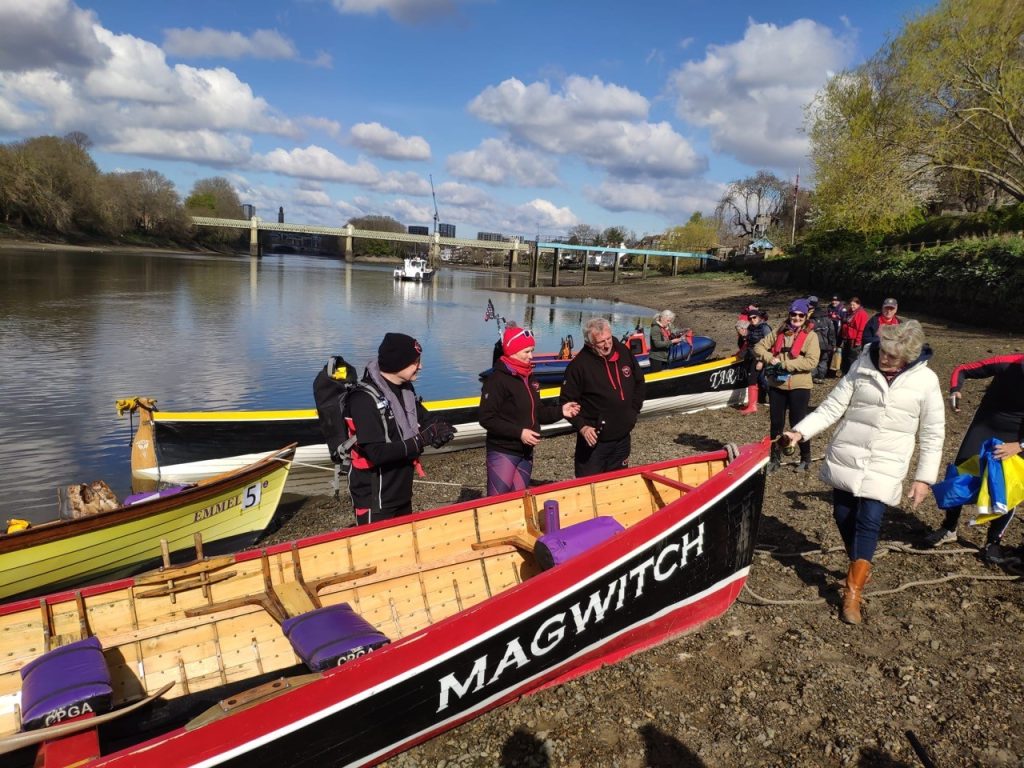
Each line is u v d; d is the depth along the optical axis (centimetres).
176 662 364
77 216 8956
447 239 11975
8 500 778
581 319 3425
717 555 431
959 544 552
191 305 3138
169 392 1365
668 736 345
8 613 333
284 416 823
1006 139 2430
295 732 277
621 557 374
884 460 422
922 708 356
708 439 966
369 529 426
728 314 3222
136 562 571
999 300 1853
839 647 415
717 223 8156
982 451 480
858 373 431
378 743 309
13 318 2327
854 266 2930
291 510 795
